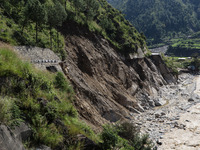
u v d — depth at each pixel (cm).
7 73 771
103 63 3825
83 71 3117
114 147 925
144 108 3562
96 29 4481
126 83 4128
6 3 2609
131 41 5394
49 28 3145
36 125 670
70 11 4112
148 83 4972
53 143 664
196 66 9806
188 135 2139
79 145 753
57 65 2002
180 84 6550
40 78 988
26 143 569
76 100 1775
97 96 2470
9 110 585
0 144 432
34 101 779
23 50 1802
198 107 3294
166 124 2548
